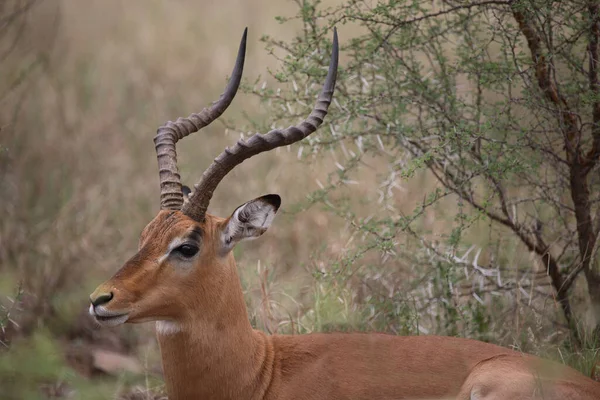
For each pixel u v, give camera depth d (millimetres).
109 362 17812
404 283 18062
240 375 13867
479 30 17203
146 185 24469
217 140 26516
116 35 35000
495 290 17328
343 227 21344
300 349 14445
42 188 21891
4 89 25031
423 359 14086
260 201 13711
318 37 16812
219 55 32375
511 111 17547
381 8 15984
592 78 16469
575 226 17844
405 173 15086
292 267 21078
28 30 27547
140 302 13016
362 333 14781
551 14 16203
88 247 20703
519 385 13102
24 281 18766
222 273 13703
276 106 18656
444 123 17359
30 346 16453
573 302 17547
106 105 29234
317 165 24156
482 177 17938
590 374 15719
